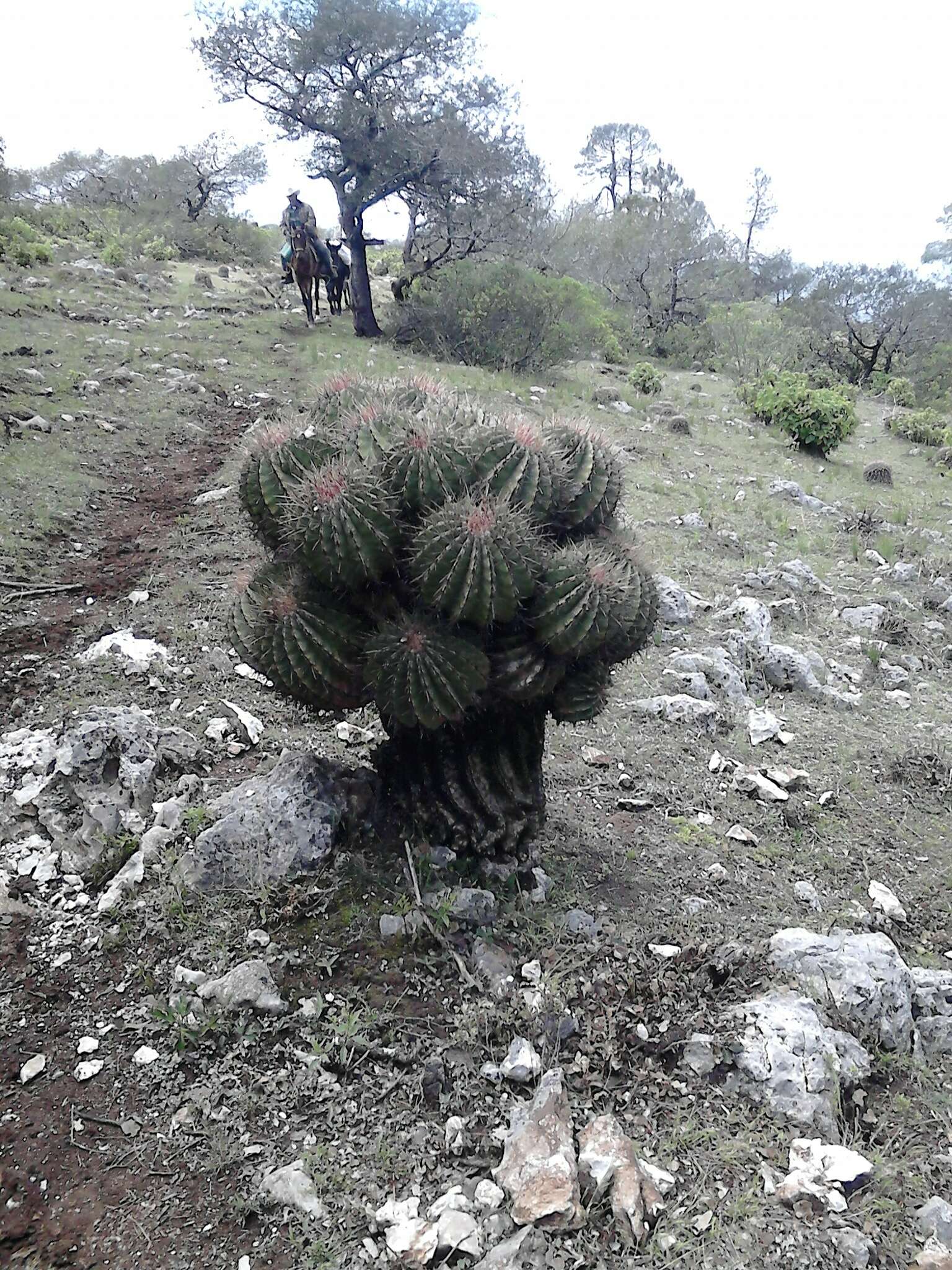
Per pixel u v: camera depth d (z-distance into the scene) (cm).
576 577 340
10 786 453
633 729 580
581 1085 304
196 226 3841
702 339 3014
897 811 534
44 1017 332
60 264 2552
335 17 2042
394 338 2089
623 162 5766
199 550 811
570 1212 254
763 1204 269
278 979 337
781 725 623
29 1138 287
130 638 622
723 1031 321
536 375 1941
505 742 381
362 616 359
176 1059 312
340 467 345
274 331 2006
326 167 2219
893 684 720
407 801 390
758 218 6353
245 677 582
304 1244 257
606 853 445
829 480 1434
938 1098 328
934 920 442
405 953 348
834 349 3388
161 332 1802
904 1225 272
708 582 869
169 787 444
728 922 399
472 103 2216
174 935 361
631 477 1181
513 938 360
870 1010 344
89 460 1030
